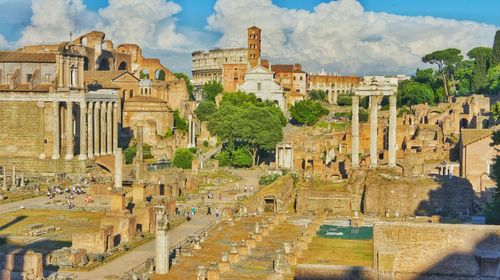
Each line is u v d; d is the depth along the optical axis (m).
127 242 114.38
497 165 114.81
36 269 89.94
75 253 97.31
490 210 118.31
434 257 63.69
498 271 62.19
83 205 157.38
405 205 131.12
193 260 84.00
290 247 78.62
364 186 136.88
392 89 162.12
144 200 133.88
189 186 184.50
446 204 130.50
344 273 64.75
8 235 120.69
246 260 81.69
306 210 136.38
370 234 98.00
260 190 155.12
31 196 171.25
